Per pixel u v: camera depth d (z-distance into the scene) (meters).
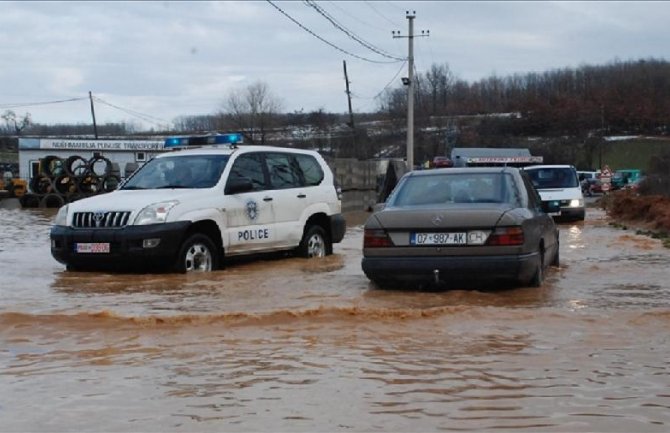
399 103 59.84
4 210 30.67
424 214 7.79
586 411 4.16
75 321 6.28
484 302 7.29
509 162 30.66
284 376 4.82
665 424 3.96
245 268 10.01
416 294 7.74
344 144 51.12
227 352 5.40
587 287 8.24
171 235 9.13
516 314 6.55
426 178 8.83
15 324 6.20
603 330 6.01
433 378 4.76
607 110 77.75
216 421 4.03
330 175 12.20
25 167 45.84
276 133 51.16
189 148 11.44
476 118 72.75
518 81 78.19
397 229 7.82
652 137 76.44
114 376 4.84
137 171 10.73
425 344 5.61
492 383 4.66
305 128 52.09
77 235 9.20
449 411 4.16
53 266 10.07
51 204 34.41
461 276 7.67
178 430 3.90
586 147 70.75
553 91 78.62
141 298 7.43
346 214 26.73
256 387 4.60
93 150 46.34
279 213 10.88
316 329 6.07
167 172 10.45
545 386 4.60
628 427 3.92
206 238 9.64
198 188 9.96
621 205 23.72
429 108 67.50
